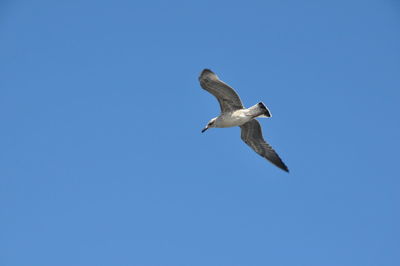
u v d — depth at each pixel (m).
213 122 20.80
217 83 20.00
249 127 21.73
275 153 21.78
